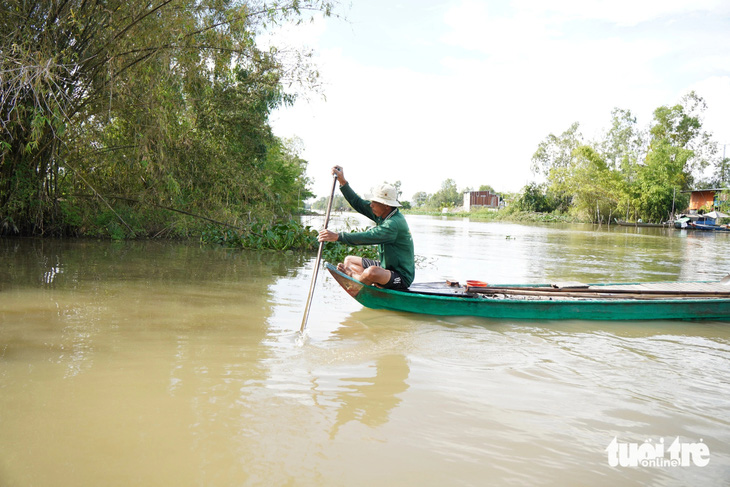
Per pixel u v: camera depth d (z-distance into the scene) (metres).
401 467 2.17
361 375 3.29
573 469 2.21
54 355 3.40
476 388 3.13
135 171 11.38
